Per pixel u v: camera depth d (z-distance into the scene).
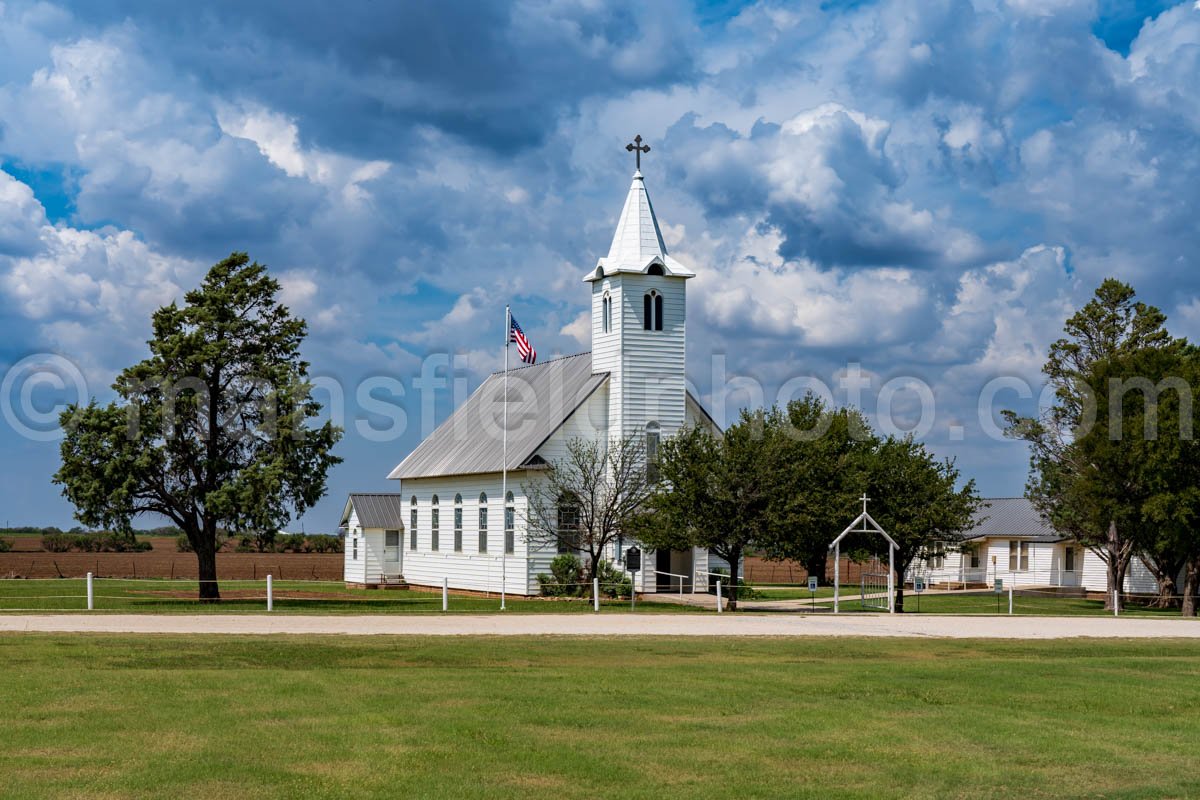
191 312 52.38
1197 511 53.66
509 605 51.28
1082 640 37.09
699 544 50.47
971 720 22.03
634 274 58.75
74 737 18.75
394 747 18.55
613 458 56.19
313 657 28.75
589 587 55.75
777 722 21.33
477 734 19.56
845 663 29.73
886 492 58.50
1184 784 17.78
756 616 45.66
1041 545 85.00
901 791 16.98
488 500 62.44
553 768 17.58
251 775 16.70
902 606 57.03
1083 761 19.00
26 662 26.72
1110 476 55.62
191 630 35.31
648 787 16.80
